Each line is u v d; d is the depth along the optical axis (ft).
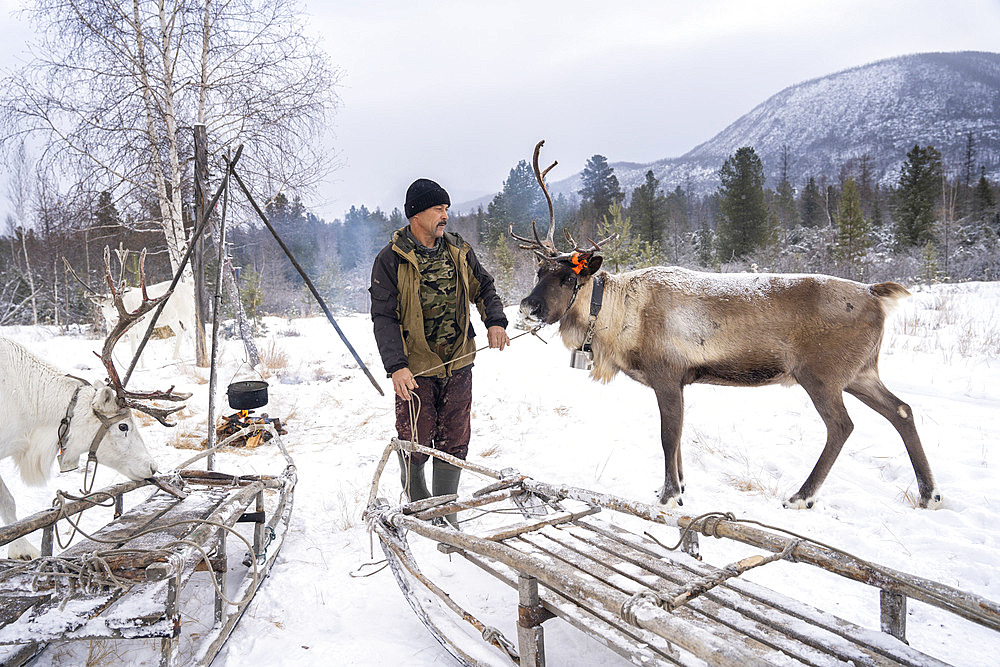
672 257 131.34
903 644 6.91
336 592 11.70
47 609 8.52
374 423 25.46
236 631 10.36
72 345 46.88
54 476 19.15
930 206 119.24
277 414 26.96
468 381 14.05
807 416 22.31
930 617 10.48
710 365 15.79
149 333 12.84
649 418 23.45
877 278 85.92
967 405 23.21
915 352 32.55
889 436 19.75
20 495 17.35
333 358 40.91
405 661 9.50
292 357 41.14
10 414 12.03
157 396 12.33
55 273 82.23
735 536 8.37
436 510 11.05
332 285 131.85
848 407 23.07
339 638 10.17
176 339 39.14
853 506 14.96
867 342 15.08
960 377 27.40
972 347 33.04
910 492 15.66
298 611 11.02
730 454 19.15
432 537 9.49
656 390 16.02
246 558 12.54
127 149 38.40
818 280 15.42
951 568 12.00
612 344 16.35
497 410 26.07
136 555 8.94
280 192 41.68
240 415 23.21
